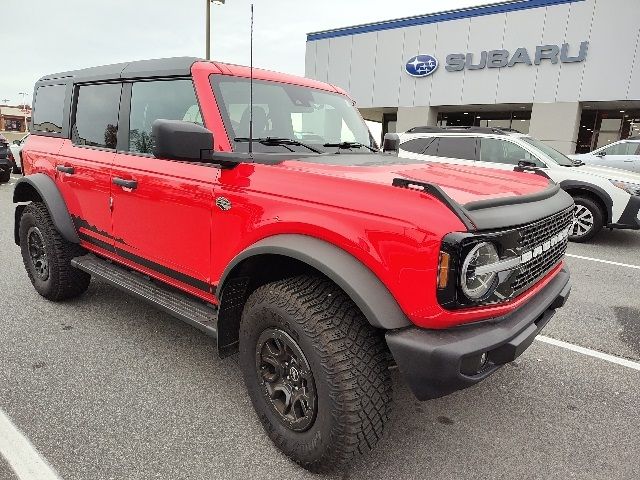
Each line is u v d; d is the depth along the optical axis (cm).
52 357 303
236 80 270
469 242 167
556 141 1889
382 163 256
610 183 713
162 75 279
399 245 173
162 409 252
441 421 255
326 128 310
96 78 336
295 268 227
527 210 197
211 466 211
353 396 183
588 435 248
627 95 1714
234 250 230
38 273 394
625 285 526
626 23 1678
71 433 229
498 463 222
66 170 345
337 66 2427
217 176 237
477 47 2005
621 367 327
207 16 1501
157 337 337
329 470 202
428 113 2186
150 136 286
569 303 459
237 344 244
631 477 216
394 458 223
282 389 213
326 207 194
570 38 1795
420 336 175
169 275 281
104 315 373
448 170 253
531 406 274
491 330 183
